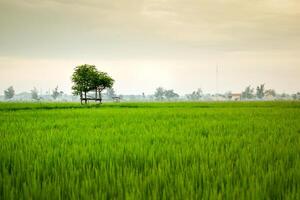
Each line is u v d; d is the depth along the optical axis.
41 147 6.50
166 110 25.92
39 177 4.08
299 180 3.82
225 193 3.38
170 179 3.94
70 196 3.28
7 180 3.77
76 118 15.99
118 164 4.95
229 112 21.59
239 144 6.74
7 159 5.14
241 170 4.32
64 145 6.78
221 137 7.92
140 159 5.20
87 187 3.51
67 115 18.83
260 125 11.34
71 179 3.91
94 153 5.61
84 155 5.45
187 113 20.45
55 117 16.98
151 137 8.12
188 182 3.64
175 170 4.41
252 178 3.72
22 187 3.60
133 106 40.19
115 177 4.06
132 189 3.39
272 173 4.01
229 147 6.39
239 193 3.34
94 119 15.23
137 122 13.40
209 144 6.71
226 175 3.93
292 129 9.80
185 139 7.73
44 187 3.48
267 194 3.29
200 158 5.18
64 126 11.70
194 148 6.18
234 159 5.20
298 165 4.56
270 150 5.83
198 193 3.32
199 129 10.15
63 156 5.42
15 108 30.14
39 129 10.60
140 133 9.17
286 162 4.91
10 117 17.00
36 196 3.30
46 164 4.81
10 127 11.09
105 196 3.22
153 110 26.02
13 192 3.43
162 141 7.55
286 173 4.11
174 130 9.87
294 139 7.57
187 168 4.50
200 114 19.25
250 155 5.33
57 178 3.98
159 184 3.72
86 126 11.66
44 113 21.28
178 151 5.86
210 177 4.06
